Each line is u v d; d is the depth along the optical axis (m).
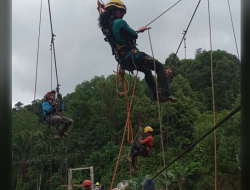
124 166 34.50
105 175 38.84
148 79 6.20
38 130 43.97
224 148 24.62
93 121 47.78
